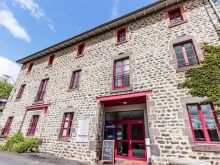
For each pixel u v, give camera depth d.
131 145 7.17
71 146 7.38
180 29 7.08
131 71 7.43
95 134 6.91
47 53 13.08
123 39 9.11
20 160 6.15
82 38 10.90
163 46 7.13
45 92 10.77
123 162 6.54
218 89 5.03
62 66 11.04
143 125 7.19
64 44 11.68
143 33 8.25
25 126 10.28
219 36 5.91
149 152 6.35
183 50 6.70
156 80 6.52
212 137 4.84
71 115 8.52
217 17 6.36
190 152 4.77
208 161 4.43
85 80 8.94
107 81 7.93
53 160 6.52
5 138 10.85
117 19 9.16
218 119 4.79
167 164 4.95
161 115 5.76
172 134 5.27
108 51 9.03
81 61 10.03
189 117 5.37
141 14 8.69
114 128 7.93
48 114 9.44
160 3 7.98
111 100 7.32
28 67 14.20
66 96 9.22
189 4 7.55
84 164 6.09
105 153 6.61
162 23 7.86
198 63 5.91
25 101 11.70
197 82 5.50
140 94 6.58
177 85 5.90
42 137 8.83
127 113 7.93
